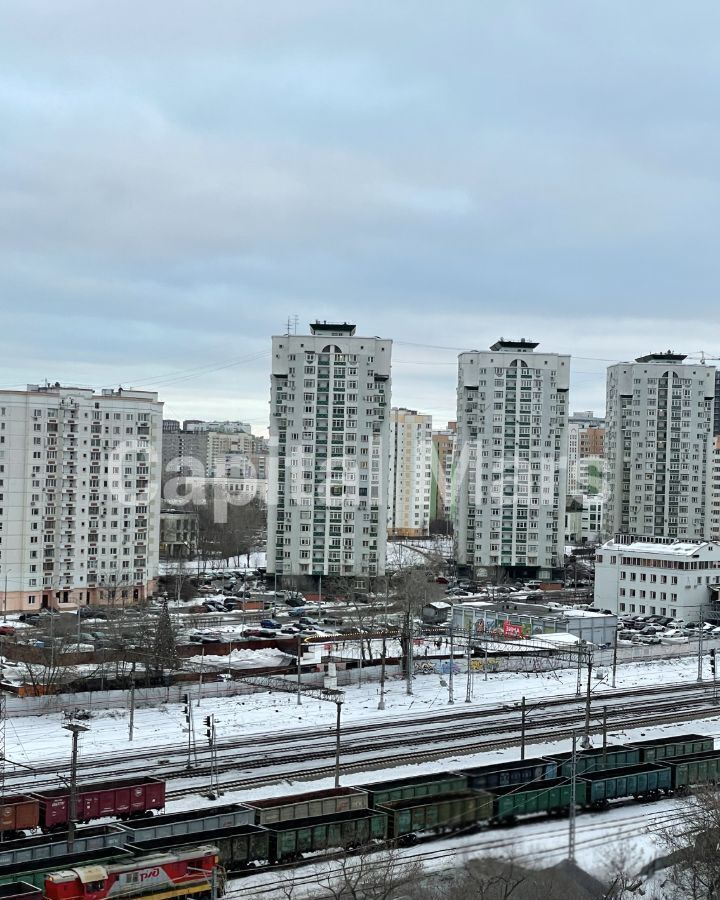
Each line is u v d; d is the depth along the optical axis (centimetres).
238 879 6131
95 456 17762
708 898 6047
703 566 17762
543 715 10956
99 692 10769
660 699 11962
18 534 17100
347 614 16750
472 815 7075
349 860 6306
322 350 19588
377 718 10619
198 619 16212
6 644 12444
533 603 18862
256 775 8319
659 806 7781
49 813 6906
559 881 5981
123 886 5594
